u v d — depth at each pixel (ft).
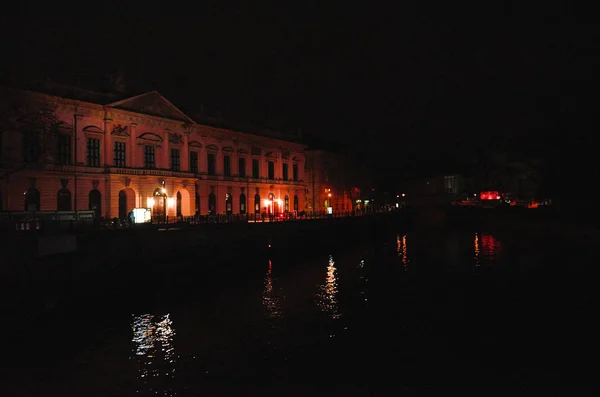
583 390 44.32
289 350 56.24
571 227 157.38
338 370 49.80
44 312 66.85
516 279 98.43
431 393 44.11
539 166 225.97
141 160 193.06
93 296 77.71
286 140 289.53
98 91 181.06
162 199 197.26
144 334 63.00
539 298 80.69
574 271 105.81
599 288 87.56
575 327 63.57
